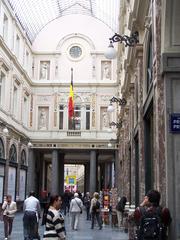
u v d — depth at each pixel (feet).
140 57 40.63
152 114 33.76
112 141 113.50
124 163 76.48
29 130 116.98
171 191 23.91
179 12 24.70
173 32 25.21
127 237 46.52
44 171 144.46
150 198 19.88
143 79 39.19
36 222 38.34
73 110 112.88
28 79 113.09
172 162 24.22
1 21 84.23
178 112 24.89
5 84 88.74
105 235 48.96
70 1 118.93
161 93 26.16
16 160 99.09
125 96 67.67
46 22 124.26
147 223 19.19
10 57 91.30
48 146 117.08
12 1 94.73
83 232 53.01
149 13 33.71
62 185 128.36
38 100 120.57
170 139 24.48
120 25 87.30
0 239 43.75
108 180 146.72
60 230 20.31
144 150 40.24
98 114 120.37
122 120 82.99
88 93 121.60
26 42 111.86
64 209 96.07
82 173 206.80
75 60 123.34
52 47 123.85
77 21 125.39
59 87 121.08
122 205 56.65
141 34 40.06
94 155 117.70
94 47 123.65
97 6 115.96
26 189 111.55
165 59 25.26
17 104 101.86
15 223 67.51
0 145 83.41
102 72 122.83
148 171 39.14
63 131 118.11
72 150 121.70
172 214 23.59
